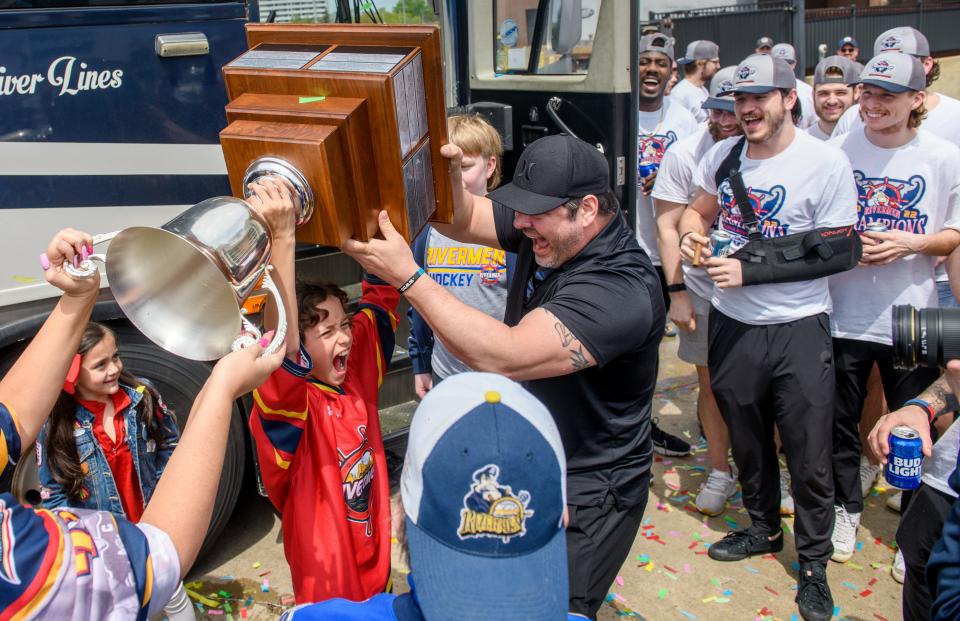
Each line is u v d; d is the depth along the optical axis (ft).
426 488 3.68
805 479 10.24
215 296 4.96
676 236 12.73
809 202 9.96
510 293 8.07
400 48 6.04
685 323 12.35
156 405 9.06
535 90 14.07
